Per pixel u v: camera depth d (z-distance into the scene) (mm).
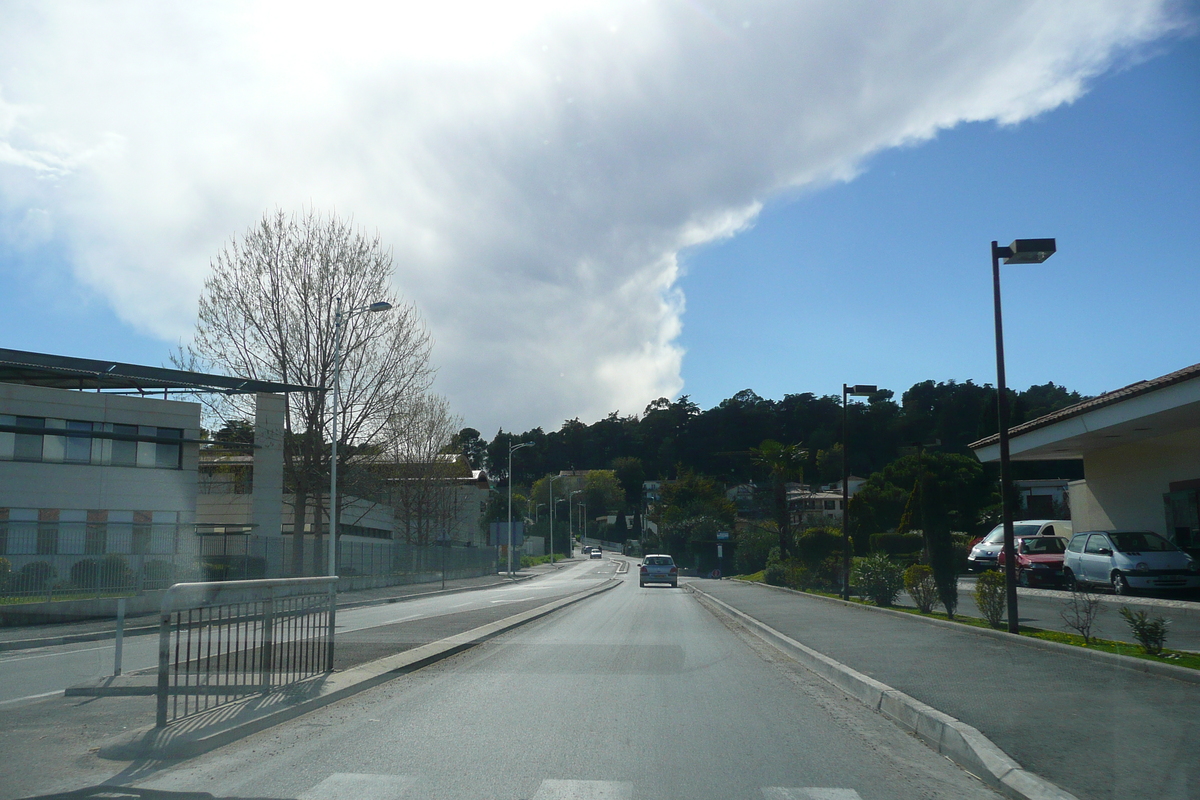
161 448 38625
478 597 35219
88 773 6367
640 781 6227
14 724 8172
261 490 41188
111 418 37031
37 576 22094
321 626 10938
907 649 12820
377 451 41188
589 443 162750
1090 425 22859
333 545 31375
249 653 9203
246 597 9172
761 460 50188
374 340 39375
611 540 144375
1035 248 13906
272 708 8406
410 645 14289
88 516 36094
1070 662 11055
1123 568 19969
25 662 13992
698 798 5832
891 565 22797
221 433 40625
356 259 39281
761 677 11367
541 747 7242
